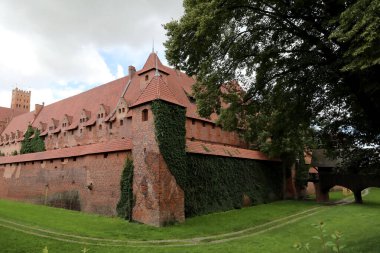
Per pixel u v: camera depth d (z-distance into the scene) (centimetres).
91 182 3303
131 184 2788
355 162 1861
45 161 4153
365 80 1341
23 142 6309
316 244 1917
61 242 1977
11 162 4869
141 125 2805
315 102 1819
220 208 3400
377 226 2383
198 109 1916
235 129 2088
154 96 2731
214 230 2434
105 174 3145
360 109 1653
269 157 4438
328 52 1495
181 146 2841
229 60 1808
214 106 1900
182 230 2389
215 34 1627
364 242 1733
